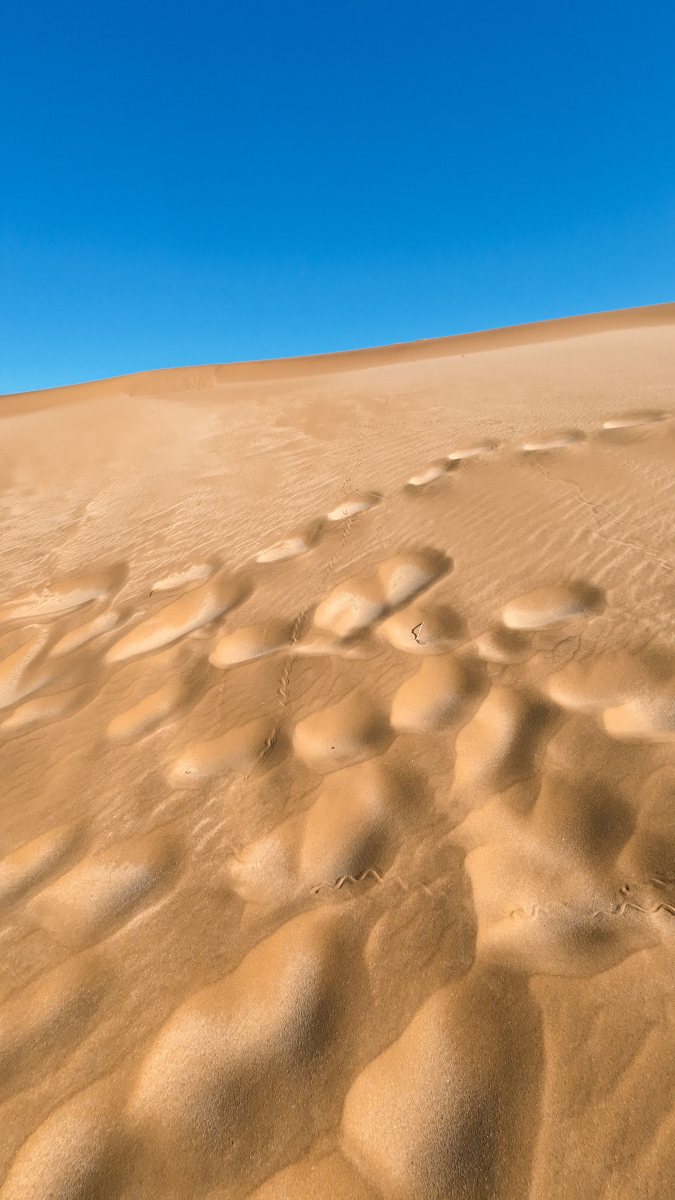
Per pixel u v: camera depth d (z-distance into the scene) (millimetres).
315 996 1542
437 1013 1453
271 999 1554
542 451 5570
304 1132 1275
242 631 3672
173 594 4516
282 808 2213
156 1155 1280
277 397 12562
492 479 5109
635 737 2195
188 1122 1328
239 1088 1375
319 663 3131
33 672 3852
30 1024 1601
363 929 1702
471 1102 1273
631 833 1836
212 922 1813
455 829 1977
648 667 2545
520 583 3479
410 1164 1195
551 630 2975
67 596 5000
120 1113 1369
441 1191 1150
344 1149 1237
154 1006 1595
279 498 6117
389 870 1876
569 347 16078
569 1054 1322
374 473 6148
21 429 13406
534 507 4387
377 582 3902
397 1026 1445
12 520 7457
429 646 3066
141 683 3342
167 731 2840
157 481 7824
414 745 2389
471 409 8266
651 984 1421
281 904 1833
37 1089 1445
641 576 3266
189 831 2197
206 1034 1501
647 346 13562
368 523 4875
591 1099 1240
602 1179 1126
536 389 9102
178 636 3828
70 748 2883
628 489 4332
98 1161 1287
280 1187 1193
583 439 5699
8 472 9797
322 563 4367
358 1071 1369
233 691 3041
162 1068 1444
